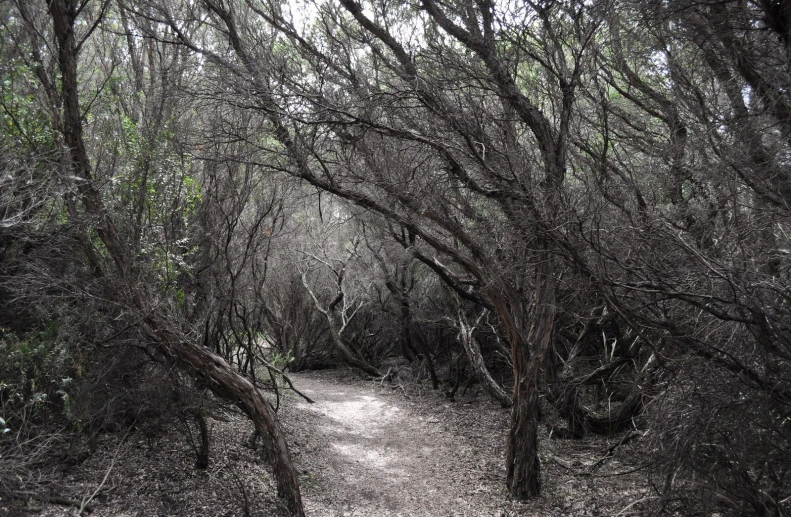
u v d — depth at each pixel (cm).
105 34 841
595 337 1084
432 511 759
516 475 798
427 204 746
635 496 732
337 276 1886
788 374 473
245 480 736
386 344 2058
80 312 652
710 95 630
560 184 654
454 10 709
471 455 991
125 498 619
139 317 632
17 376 582
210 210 809
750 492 484
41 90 667
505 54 739
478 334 1394
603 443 990
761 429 477
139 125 767
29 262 625
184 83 749
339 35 771
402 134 699
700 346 519
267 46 746
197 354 659
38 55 658
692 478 541
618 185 648
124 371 680
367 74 776
